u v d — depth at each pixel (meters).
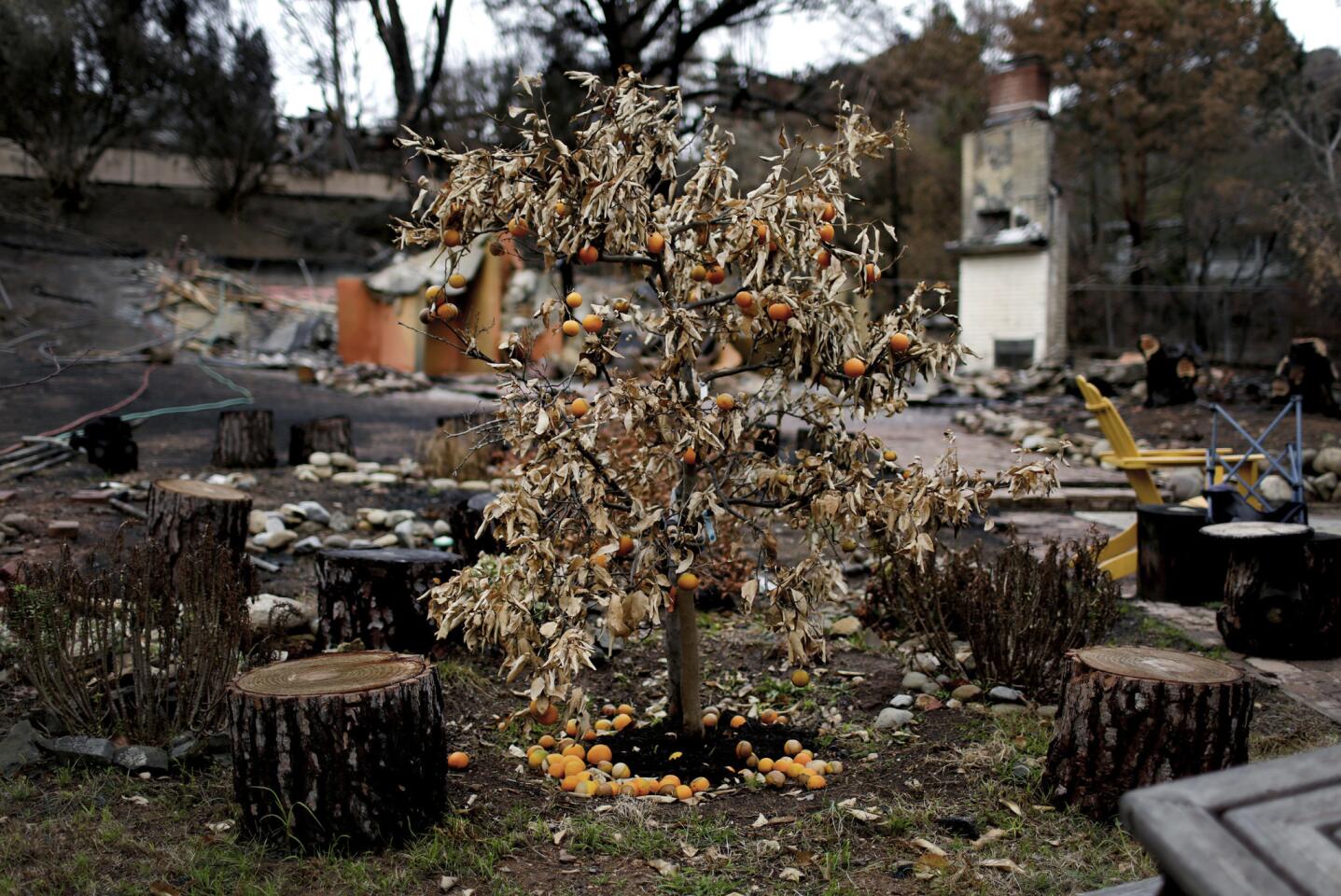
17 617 4.00
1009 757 4.07
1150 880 2.39
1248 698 3.45
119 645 4.24
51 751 3.85
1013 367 22.03
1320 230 22.42
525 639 3.66
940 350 3.97
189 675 4.04
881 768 4.11
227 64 30.25
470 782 3.94
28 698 4.36
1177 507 6.61
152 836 3.34
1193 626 5.86
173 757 3.82
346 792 3.23
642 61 23.22
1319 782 1.58
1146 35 25.77
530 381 4.07
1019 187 22.02
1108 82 26.22
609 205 3.81
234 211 31.06
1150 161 32.12
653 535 3.95
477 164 3.89
